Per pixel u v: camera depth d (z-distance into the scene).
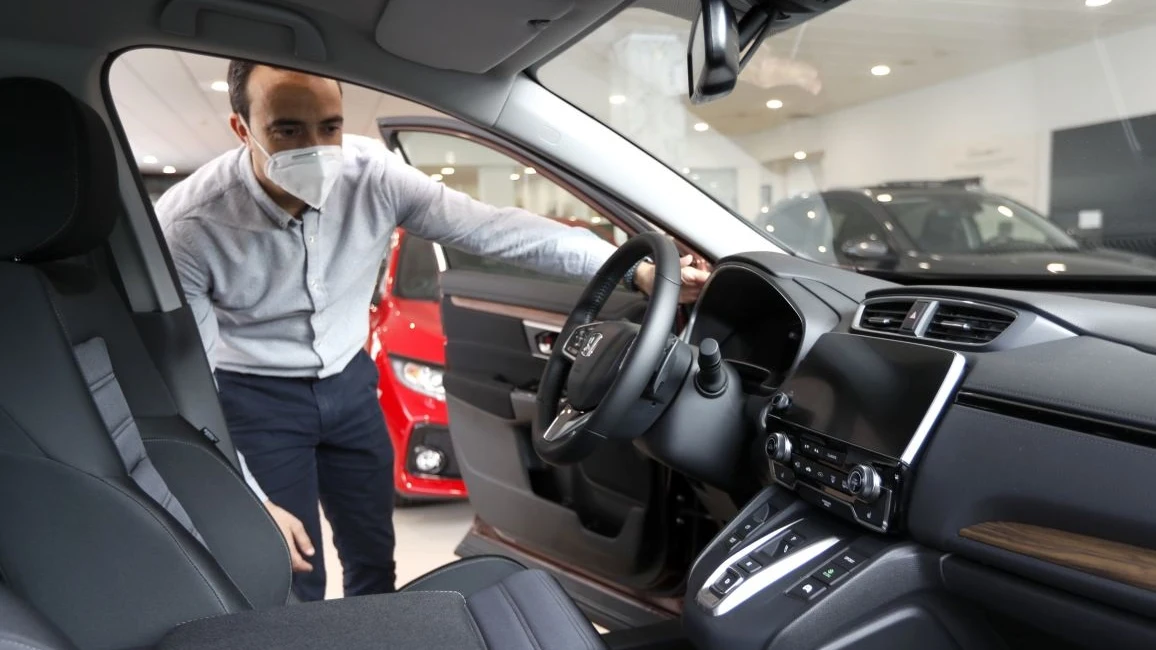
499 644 1.08
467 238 1.89
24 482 0.96
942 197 3.57
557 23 1.38
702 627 1.11
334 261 1.82
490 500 2.22
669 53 2.65
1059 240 3.27
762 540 1.17
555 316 1.99
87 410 1.00
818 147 9.55
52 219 1.00
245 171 1.70
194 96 6.52
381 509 2.06
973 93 8.16
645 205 1.70
